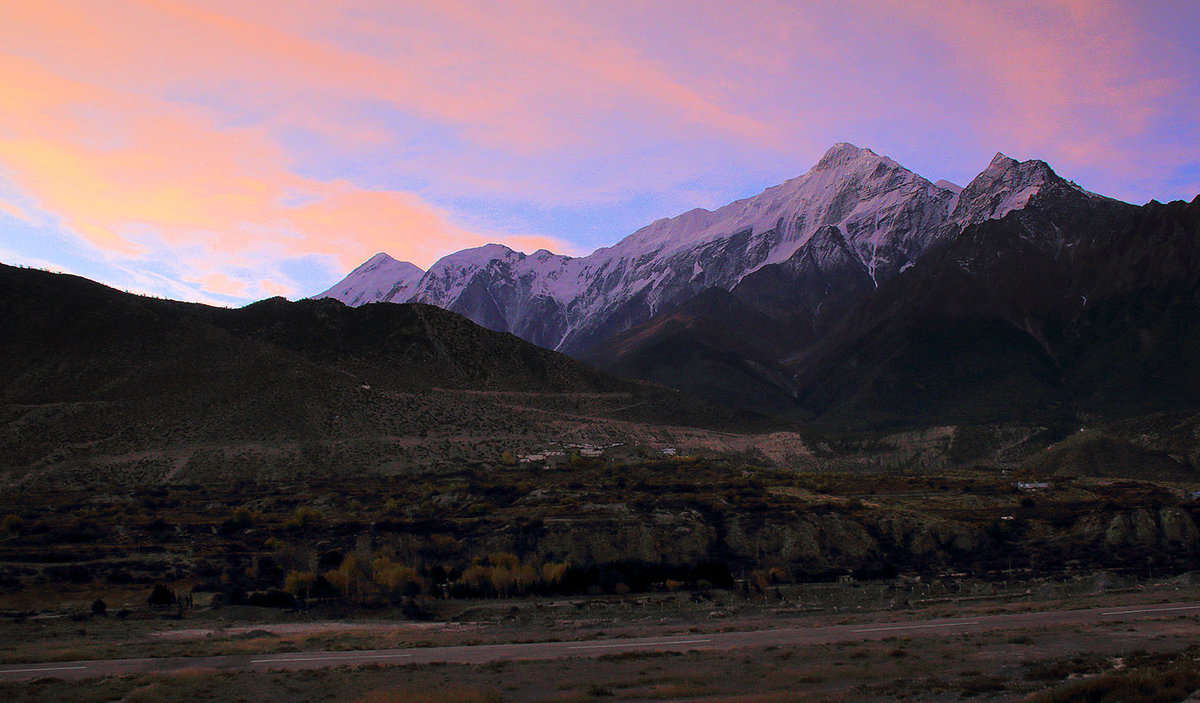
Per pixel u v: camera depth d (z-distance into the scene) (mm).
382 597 93562
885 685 47531
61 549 108812
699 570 106875
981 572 116125
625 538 118875
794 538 123375
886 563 120875
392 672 54188
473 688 49000
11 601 88375
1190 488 164250
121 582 97625
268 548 113750
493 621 81312
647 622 78188
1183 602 77438
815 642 62219
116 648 64938
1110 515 133125
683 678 51125
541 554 114750
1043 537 132750
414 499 144000
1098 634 61062
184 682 52156
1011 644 58594
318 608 88625
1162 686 41719
